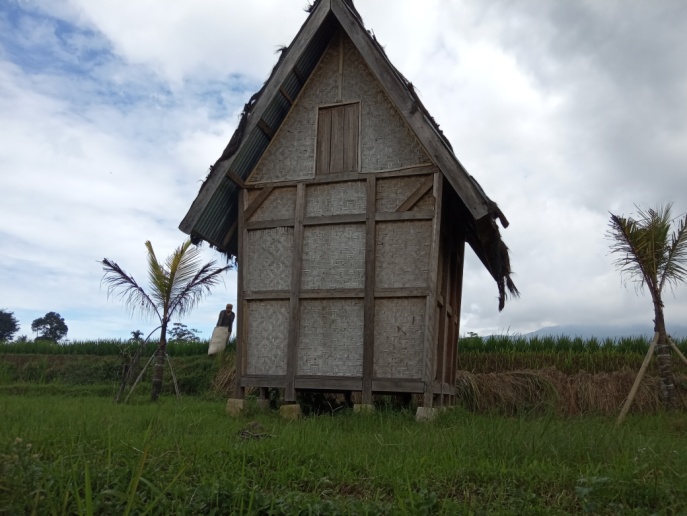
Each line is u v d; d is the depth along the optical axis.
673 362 16.58
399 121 11.24
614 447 6.32
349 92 11.69
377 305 10.80
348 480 5.46
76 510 4.15
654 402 14.63
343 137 11.56
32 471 4.49
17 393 18.47
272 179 11.91
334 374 10.88
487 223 10.49
